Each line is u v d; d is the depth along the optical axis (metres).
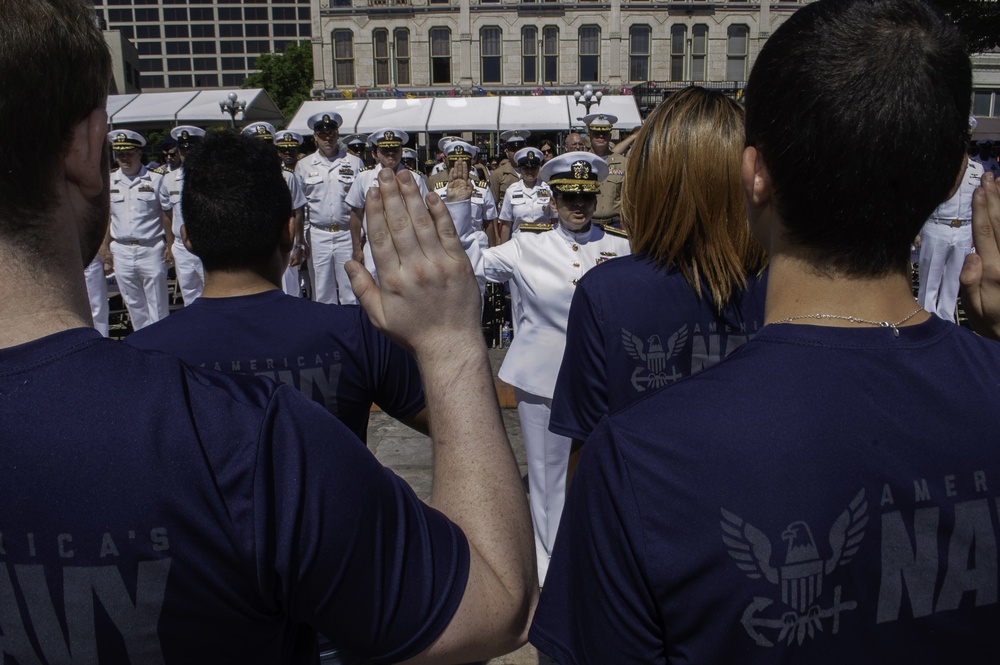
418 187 1.03
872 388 0.93
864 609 0.89
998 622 0.92
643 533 0.92
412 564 0.91
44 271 0.85
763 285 2.04
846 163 0.89
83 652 0.81
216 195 1.94
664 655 0.95
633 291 2.05
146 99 19.06
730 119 1.95
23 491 0.80
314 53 31.53
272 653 0.91
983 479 0.91
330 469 0.88
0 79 0.76
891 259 0.96
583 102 16.42
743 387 0.95
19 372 0.82
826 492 0.88
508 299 8.21
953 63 0.91
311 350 1.95
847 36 0.90
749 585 0.88
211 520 0.82
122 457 0.81
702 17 30.81
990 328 1.32
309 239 8.77
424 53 31.36
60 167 0.84
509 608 0.96
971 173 8.04
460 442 1.02
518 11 30.91
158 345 1.90
